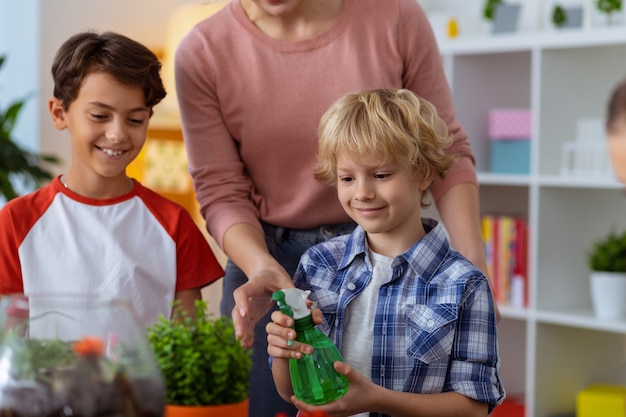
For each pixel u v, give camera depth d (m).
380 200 1.68
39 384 1.06
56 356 1.08
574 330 3.74
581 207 3.75
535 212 3.60
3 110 4.46
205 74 2.07
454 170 2.03
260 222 2.10
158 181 4.35
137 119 1.94
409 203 1.71
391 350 1.71
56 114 2.00
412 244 1.75
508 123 3.81
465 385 1.65
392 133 1.64
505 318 3.92
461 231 1.96
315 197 2.02
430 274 1.73
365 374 1.73
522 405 3.74
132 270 1.92
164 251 1.96
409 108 1.69
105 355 1.08
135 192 1.99
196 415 1.27
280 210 2.06
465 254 1.94
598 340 3.85
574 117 3.72
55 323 1.10
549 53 3.61
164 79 4.12
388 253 1.76
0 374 1.07
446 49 3.87
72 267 1.90
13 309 1.11
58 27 4.38
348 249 1.80
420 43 2.04
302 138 2.02
